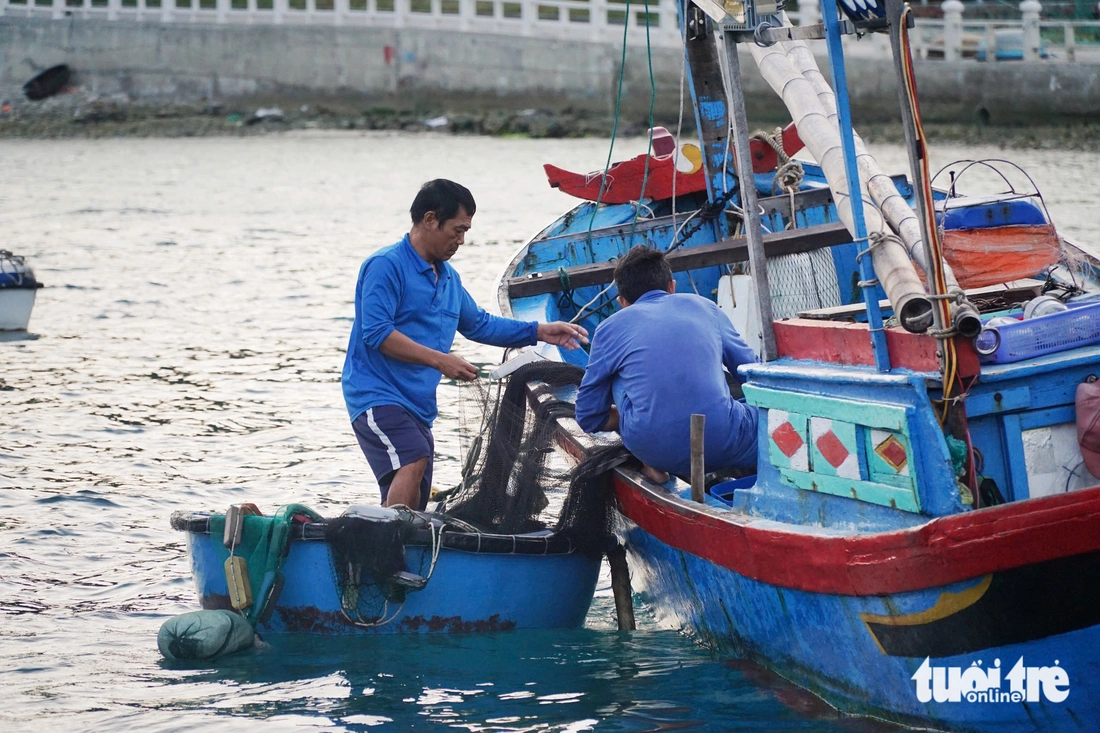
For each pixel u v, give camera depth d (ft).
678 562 44.09
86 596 50.52
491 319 52.44
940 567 32.73
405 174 229.45
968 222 45.65
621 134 295.89
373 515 44.57
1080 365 34.45
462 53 316.60
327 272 135.33
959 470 33.40
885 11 33.73
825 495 37.24
